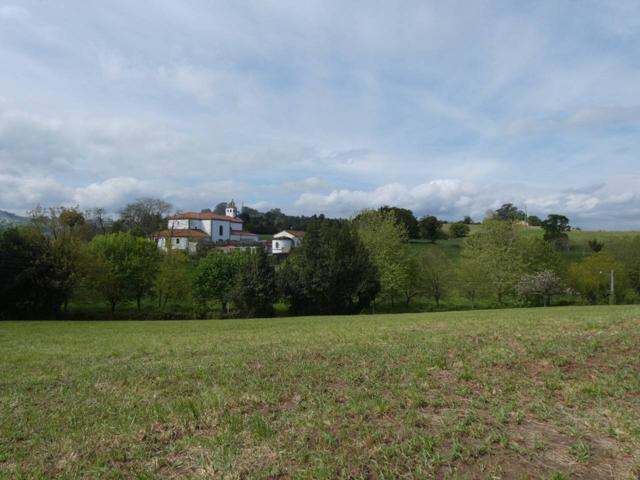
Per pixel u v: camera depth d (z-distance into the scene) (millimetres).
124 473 4219
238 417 5422
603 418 4734
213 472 4035
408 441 4316
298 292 46625
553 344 8250
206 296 50812
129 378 8156
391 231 53875
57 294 40156
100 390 7492
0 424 5891
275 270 48844
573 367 6707
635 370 6371
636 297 55125
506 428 4551
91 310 48250
